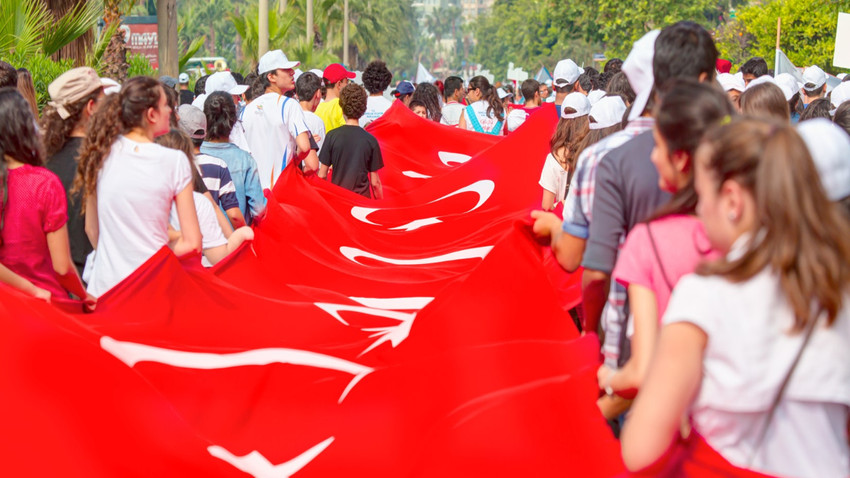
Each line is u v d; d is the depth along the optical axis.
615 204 3.61
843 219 2.42
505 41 120.44
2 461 3.69
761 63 10.17
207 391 4.69
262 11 23.75
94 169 5.06
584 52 89.75
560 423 3.63
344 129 9.66
